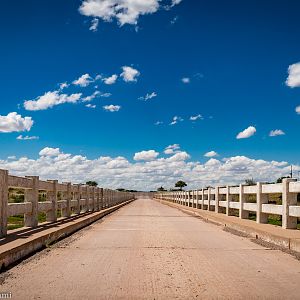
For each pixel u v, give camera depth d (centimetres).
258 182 1412
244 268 736
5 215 927
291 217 1155
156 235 1263
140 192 14138
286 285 610
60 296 546
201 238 1188
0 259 702
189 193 3516
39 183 1219
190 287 598
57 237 1120
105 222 1830
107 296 549
